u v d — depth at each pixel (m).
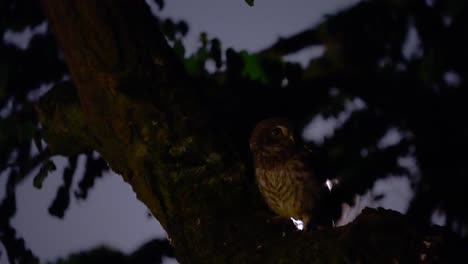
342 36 12.27
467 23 12.09
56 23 11.91
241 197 11.76
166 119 11.82
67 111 12.01
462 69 12.14
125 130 11.84
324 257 11.53
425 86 12.22
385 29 12.23
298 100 12.27
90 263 12.40
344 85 12.27
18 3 12.28
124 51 11.88
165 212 11.77
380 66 12.26
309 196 12.09
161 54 11.90
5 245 12.40
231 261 11.63
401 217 11.55
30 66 12.30
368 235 11.53
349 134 12.23
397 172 12.20
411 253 11.52
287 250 11.57
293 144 12.10
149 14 11.95
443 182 12.16
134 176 11.84
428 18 12.14
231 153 11.82
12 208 12.40
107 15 11.88
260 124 12.11
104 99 11.86
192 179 11.77
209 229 11.70
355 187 12.17
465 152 12.18
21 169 12.35
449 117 12.20
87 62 11.88
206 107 11.88
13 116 12.30
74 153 12.10
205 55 12.28
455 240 11.54
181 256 11.72
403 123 12.23
